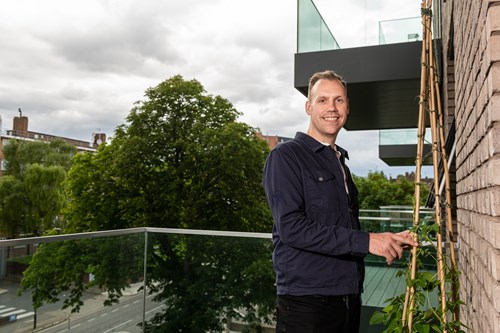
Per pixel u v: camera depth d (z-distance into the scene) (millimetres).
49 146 43219
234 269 3332
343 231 1421
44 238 2604
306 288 1465
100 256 3064
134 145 20906
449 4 2639
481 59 1199
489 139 1084
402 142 13625
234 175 20422
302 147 1579
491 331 1108
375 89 6680
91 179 22172
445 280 1643
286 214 1456
